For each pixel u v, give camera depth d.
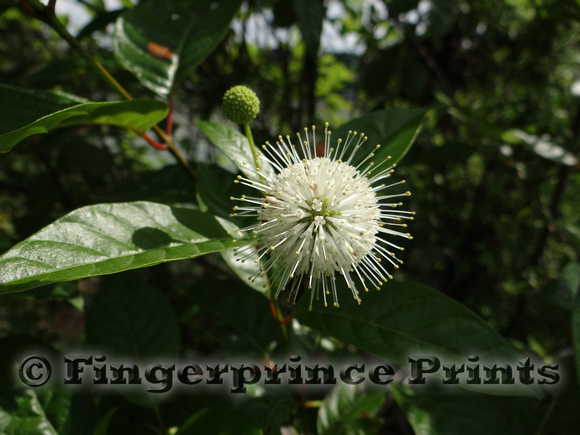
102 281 0.11
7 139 0.07
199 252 0.07
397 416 0.16
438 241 0.21
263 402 0.10
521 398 0.11
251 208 0.08
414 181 0.24
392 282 0.09
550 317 0.17
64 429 0.10
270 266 0.08
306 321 0.09
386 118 0.10
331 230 0.08
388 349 0.08
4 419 0.09
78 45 0.09
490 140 0.21
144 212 0.08
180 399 0.11
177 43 0.11
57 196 0.17
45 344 0.10
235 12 0.11
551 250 0.24
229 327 0.13
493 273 0.23
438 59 0.24
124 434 0.11
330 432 0.10
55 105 0.09
